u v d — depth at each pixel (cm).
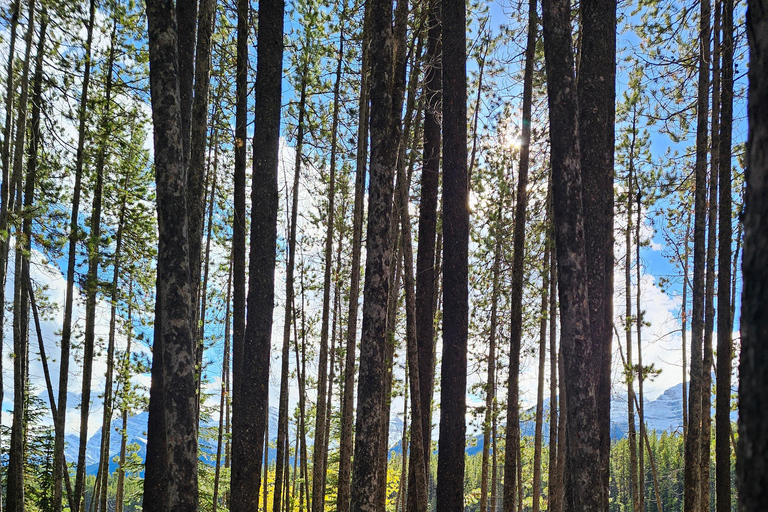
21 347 1205
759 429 191
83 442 1275
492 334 1558
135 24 1128
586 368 494
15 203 1049
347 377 1123
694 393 1027
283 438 1398
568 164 518
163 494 709
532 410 1845
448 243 853
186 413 503
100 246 1209
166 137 530
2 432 1553
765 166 203
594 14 668
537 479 1614
